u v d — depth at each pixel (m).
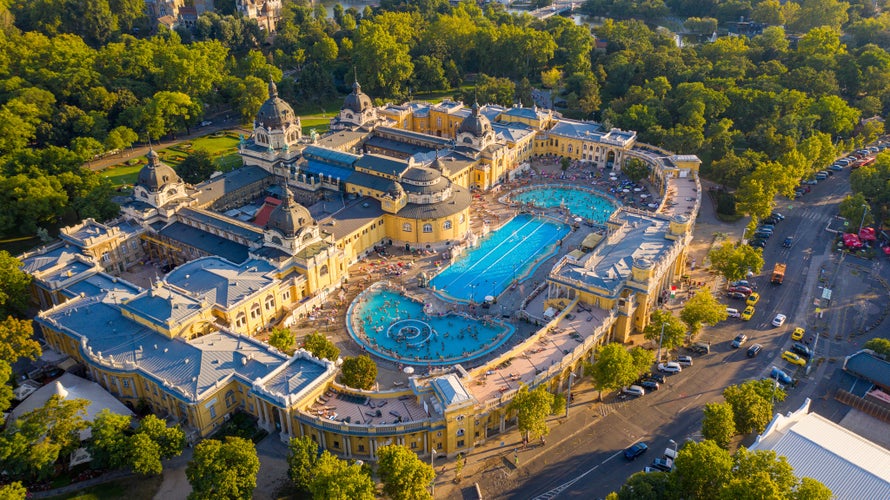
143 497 149.38
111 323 184.25
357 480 136.50
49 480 152.50
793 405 177.00
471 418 159.12
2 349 173.00
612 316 195.75
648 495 137.25
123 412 165.88
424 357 195.88
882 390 179.38
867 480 134.50
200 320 183.75
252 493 149.50
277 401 158.12
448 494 152.00
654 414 175.62
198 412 160.00
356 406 164.12
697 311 197.50
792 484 130.62
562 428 171.25
